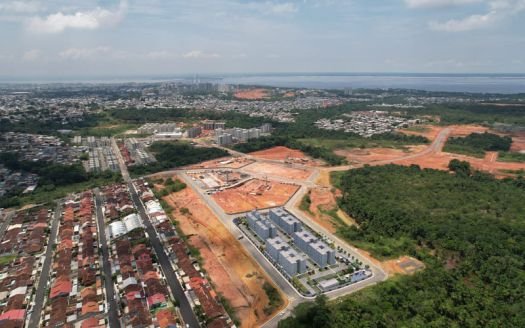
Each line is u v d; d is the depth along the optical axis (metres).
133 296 132.50
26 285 142.88
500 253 158.50
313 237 173.50
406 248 171.25
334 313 120.94
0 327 118.44
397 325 116.88
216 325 118.38
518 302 126.62
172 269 154.50
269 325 121.38
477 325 114.81
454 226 185.00
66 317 125.69
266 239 173.12
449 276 141.12
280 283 145.50
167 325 118.44
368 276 148.62
